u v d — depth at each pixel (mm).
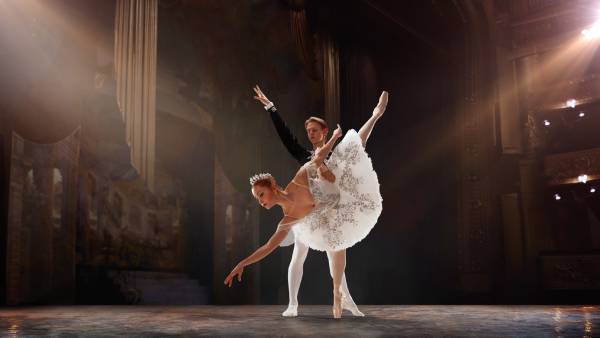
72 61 11797
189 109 17953
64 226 12000
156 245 17766
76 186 12586
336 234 4285
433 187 22469
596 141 20703
